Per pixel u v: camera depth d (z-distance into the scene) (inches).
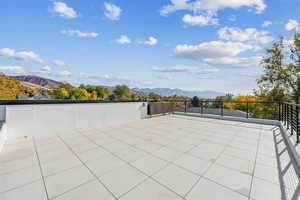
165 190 58.0
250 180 64.9
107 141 126.0
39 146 111.4
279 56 397.7
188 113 293.7
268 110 416.2
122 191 57.3
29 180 65.1
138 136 142.6
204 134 150.3
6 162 83.5
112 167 78.6
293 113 125.4
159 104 277.1
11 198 52.8
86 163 83.3
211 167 78.4
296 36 375.6
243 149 106.6
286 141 125.1
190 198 52.9
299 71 372.5
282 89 390.9
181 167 78.7
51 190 57.7
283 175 69.0
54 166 79.2
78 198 53.0
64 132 153.9
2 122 121.6
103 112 194.7
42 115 142.8
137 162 85.0
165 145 116.2
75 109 167.5
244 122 217.5
